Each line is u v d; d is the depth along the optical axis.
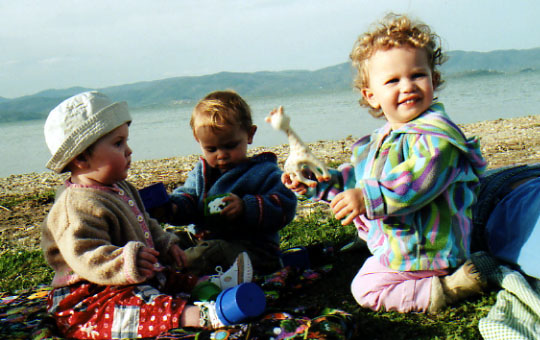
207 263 3.51
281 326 2.44
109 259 2.61
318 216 5.30
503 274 2.85
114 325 2.63
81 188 2.83
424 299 2.81
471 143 2.83
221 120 3.57
